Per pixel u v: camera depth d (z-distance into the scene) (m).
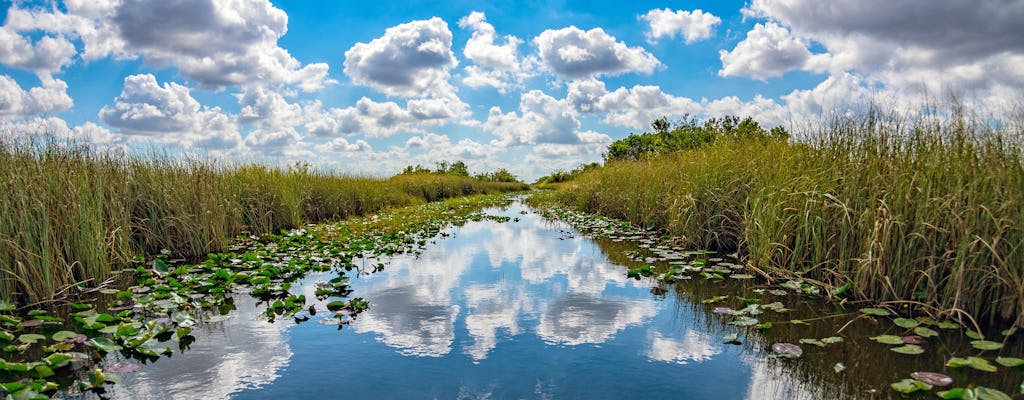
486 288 5.18
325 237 8.64
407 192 20.30
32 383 2.74
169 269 5.76
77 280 5.19
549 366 3.18
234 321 4.11
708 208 7.17
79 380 3.00
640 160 12.66
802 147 6.10
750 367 3.14
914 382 2.76
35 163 5.49
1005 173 3.88
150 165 7.53
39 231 4.82
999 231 3.69
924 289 4.12
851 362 3.19
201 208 7.22
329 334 3.78
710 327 3.89
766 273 5.46
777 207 5.55
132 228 6.82
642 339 3.64
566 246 7.97
